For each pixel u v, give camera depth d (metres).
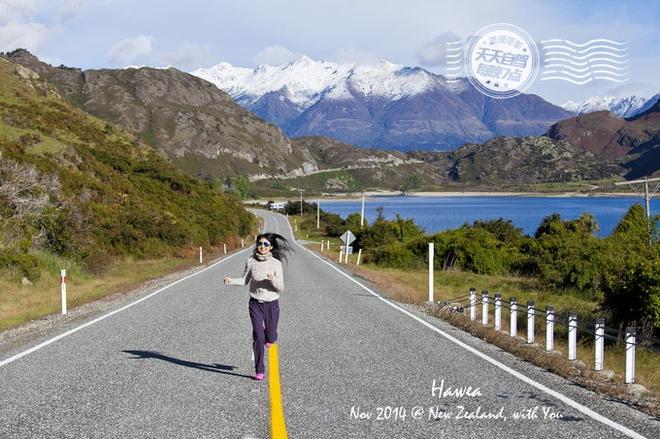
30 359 9.37
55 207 29.59
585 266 26.88
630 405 7.08
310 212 143.38
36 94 70.00
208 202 65.56
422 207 191.38
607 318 15.91
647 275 13.99
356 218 92.56
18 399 7.03
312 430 5.92
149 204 47.44
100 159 56.72
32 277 22.62
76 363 9.05
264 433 5.81
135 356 9.58
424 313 15.71
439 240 40.91
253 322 8.13
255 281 8.18
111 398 7.07
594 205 186.38
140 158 66.75
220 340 11.05
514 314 12.62
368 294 20.22
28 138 45.19
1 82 67.19
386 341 11.12
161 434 5.77
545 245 36.28
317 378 8.12
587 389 7.81
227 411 6.54
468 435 5.83
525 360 9.59
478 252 38.44
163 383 7.81
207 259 42.62
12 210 27.50
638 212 33.88
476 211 160.00
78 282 24.52
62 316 14.77
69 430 5.89
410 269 39.91
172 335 11.62
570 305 21.36
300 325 13.00
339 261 42.06
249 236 79.81
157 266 34.16
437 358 9.56
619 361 11.15
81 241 28.47
